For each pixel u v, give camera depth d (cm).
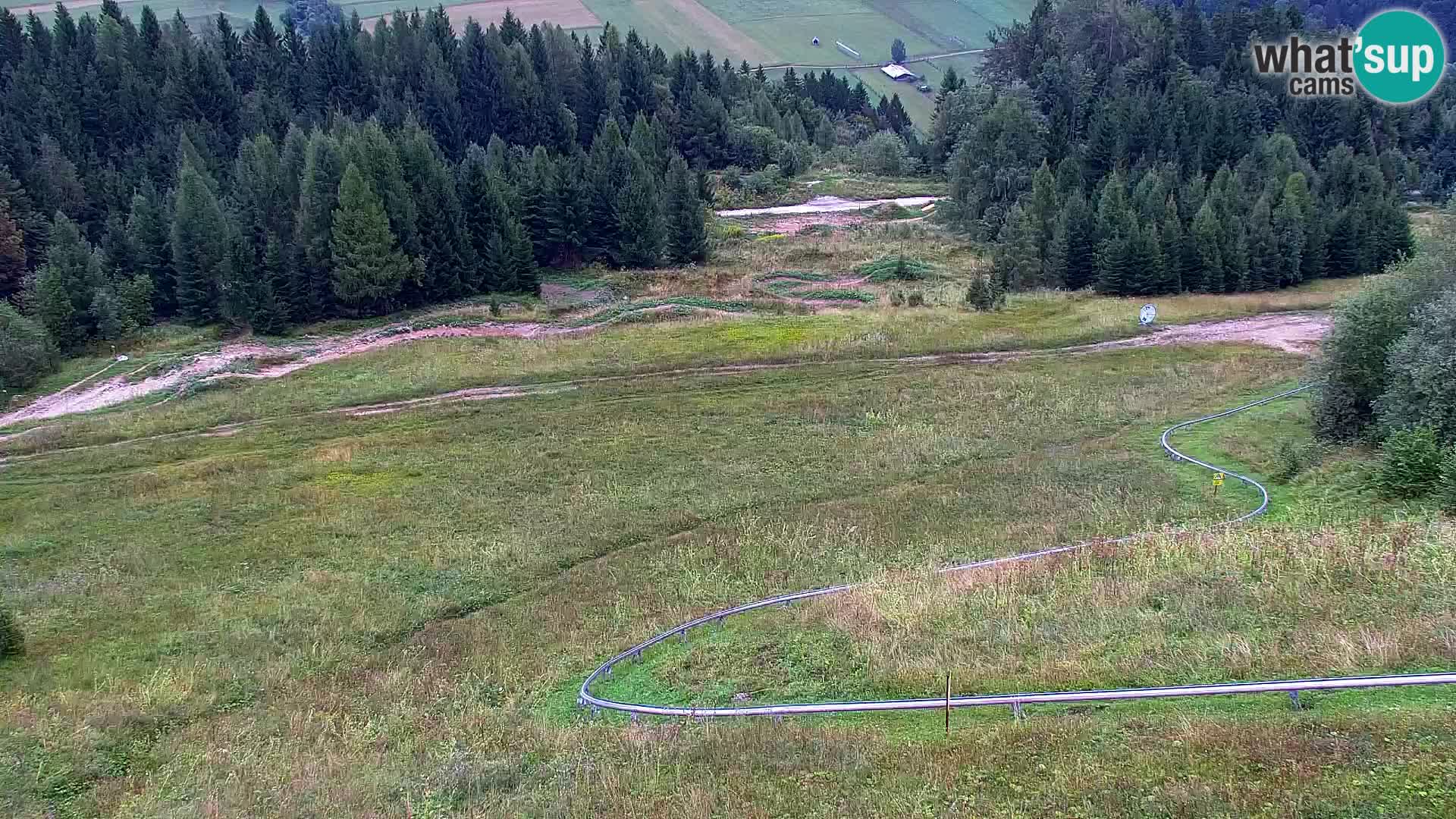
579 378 4553
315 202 6288
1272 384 4097
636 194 7188
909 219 9144
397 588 2522
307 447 3806
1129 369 4434
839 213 9381
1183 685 1341
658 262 7331
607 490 3206
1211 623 1593
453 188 6525
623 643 2016
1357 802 973
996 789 1127
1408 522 1962
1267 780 1038
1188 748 1132
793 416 3919
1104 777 1100
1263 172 8231
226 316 5959
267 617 2350
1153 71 10888
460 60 10631
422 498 3180
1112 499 2817
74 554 2811
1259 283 6341
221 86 9056
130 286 5941
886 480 3222
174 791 1516
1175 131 9075
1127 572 2003
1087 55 11481
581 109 11131
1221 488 2823
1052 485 3014
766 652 1831
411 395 4394
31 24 9581
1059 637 1648
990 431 3666
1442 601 1509
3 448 3912
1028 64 11769
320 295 6138
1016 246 6444
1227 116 8944
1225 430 3478
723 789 1220
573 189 7138
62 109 8144
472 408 4162
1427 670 1270
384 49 10781
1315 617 1546
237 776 1552
